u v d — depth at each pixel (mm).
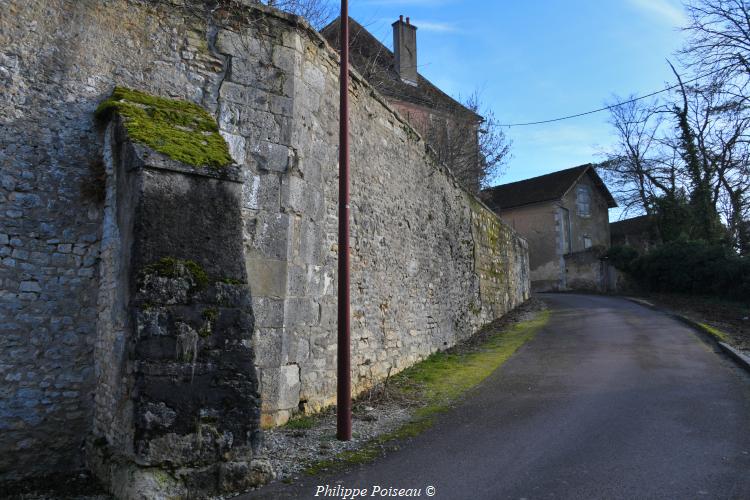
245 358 4371
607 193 37906
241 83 6133
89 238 5129
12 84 4902
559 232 32781
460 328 13180
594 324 14938
